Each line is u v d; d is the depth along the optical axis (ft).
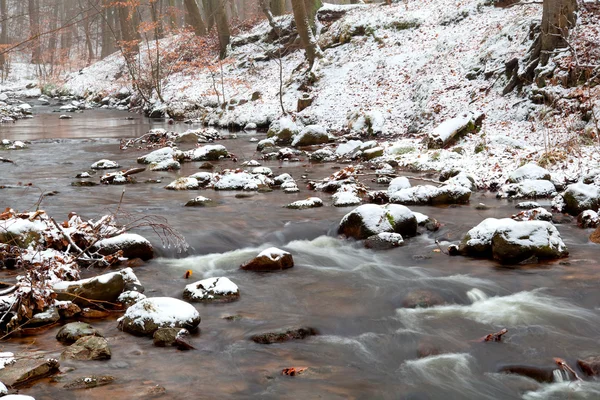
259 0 118.01
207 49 131.54
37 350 18.61
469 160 52.01
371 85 82.64
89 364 17.63
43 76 182.39
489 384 16.90
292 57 110.63
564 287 24.36
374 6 106.32
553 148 49.62
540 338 19.69
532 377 17.30
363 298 23.53
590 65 57.00
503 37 72.69
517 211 37.45
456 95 68.74
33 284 21.49
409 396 16.14
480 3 87.15
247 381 16.76
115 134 83.92
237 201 41.16
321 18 110.22
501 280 25.27
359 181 47.98
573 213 36.14
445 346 19.21
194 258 29.25
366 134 71.72
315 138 69.05
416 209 38.70
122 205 39.19
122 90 137.28
